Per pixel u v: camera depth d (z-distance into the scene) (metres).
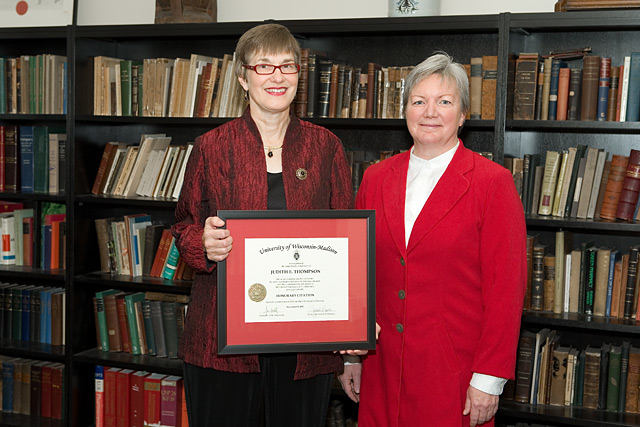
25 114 3.36
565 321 2.62
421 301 1.96
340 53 3.21
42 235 3.49
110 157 3.33
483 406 1.94
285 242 1.82
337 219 1.83
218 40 3.37
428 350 1.95
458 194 1.94
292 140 1.92
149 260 3.29
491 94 2.70
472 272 1.97
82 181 3.29
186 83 3.12
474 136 3.07
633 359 2.65
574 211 2.70
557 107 2.69
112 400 3.28
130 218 3.33
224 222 1.77
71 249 3.26
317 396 1.97
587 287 2.71
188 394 1.95
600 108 2.64
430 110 1.93
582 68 2.82
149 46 3.47
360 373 2.25
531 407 2.72
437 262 1.95
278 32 1.85
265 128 1.92
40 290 3.49
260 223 1.80
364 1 3.14
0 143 3.48
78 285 3.31
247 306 1.81
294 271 1.82
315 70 2.91
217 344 1.80
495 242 1.92
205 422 1.91
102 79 3.29
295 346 1.82
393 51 3.13
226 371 1.88
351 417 3.19
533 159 2.75
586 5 2.51
